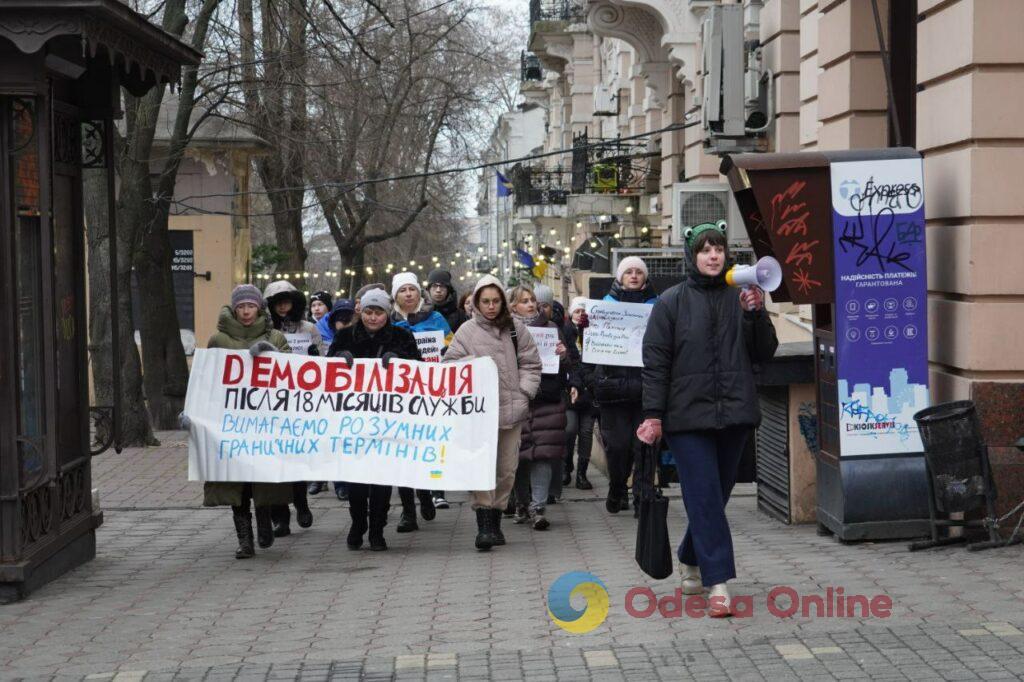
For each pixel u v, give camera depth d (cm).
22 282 810
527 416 980
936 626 650
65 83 895
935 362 941
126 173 1870
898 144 1009
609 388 1066
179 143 1945
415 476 959
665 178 2572
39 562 818
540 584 802
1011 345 878
